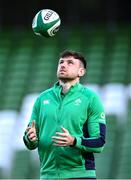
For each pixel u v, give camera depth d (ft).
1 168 124.77
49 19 53.72
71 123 49.03
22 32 170.60
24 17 167.43
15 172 123.34
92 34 167.84
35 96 148.15
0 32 169.89
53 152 48.91
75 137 47.47
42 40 169.68
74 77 50.16
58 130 49.01
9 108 144.87
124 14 164.96
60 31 169.27
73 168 48.83
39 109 50.49
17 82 155.33
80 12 165.99
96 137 48.73
